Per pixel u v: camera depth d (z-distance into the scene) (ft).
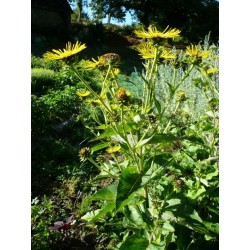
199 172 8.36
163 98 20.36
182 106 15.14
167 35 7.27
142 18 104.94
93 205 12.88
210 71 10.41
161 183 8.77
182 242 7.95
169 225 7.39
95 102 9.70
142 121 7.30
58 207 13.20
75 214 12.37
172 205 7.59
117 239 10.46
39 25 79.46
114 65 8.07
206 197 8.91
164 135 6.99
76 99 26.78
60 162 17.83
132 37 99.35
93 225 11.38
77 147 19.93
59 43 75.36
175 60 8.80
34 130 20.74
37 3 79.05
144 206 8.12
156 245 7.52
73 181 15.49
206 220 8.49
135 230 8.48
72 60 7.36
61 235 11.02
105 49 79.41
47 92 31.07
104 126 8.27
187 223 7.34
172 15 93.76
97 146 8.87
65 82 33.06
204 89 10.98
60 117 24.70
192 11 90.84
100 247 10.77
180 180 8.04
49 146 19.20
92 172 16.55
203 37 84.33
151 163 7.63
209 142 10.45
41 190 15.05
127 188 6.77
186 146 9.66
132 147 7.30
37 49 64.13
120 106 7.36
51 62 42.42
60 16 83.82
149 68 8.17
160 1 95.35
